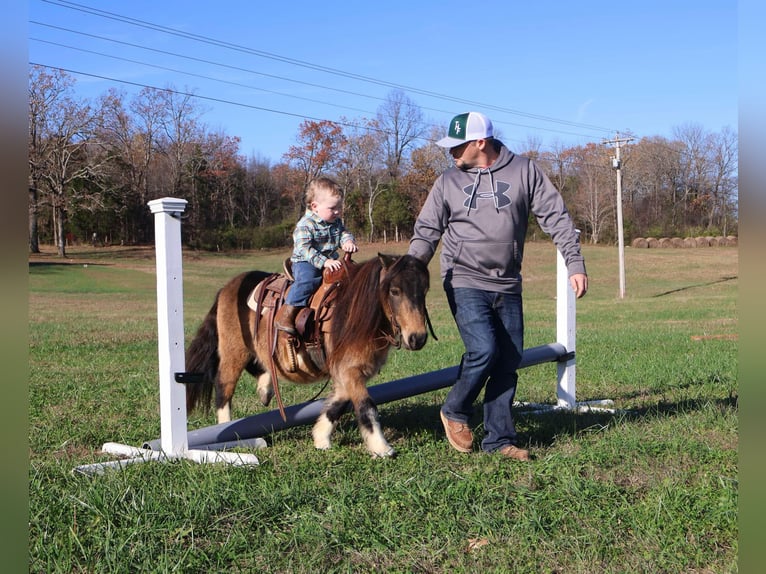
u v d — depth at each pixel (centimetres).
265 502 439
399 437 634
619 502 450
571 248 555
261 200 9188
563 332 773
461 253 563
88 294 3981
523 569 360
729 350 1304
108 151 7269
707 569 362
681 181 8881
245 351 646
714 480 483
